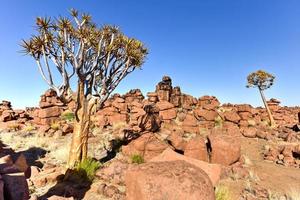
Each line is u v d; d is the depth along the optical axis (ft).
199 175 17.10
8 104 125.59
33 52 35.81
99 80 42.73
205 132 76.38
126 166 33.96
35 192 27.17
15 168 16.06
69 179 31.42
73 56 37.17
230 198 25.84
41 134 71.15
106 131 72.95
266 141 66.59
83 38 36.78
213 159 40.40
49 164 39.29
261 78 110.22
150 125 70.69
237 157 40.40
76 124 37.35
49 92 111.04
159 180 16.33
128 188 17.74
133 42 42.93
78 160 36.42
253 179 34.81
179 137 46.01
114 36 43.01
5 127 91.30
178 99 113.39
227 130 76.69
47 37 36.70
